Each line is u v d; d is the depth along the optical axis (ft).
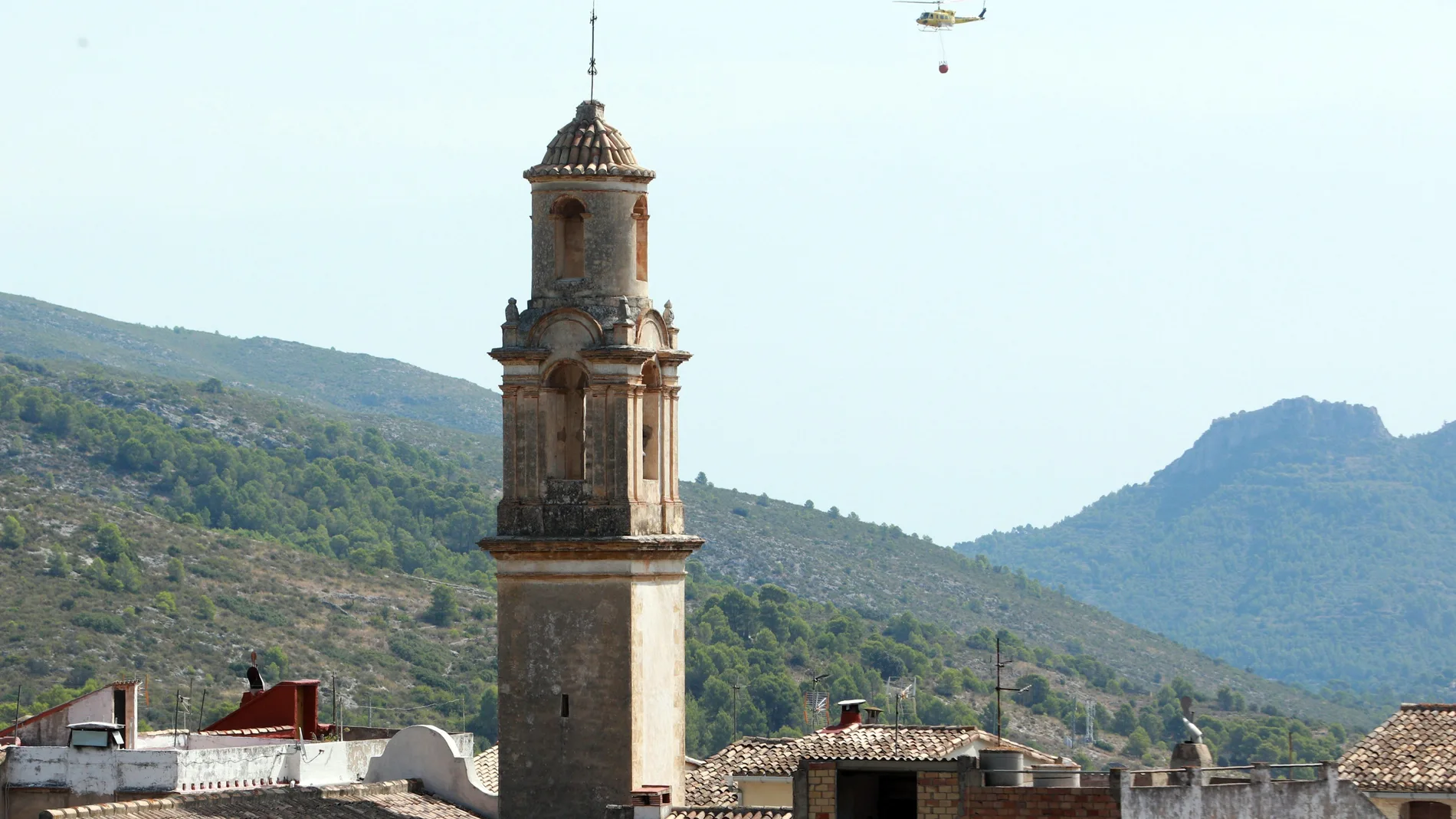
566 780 424.87
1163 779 391.24
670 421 437.99
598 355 426.10
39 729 490.90
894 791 408.46
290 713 534.37
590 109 441.27
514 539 426.92
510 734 427.33
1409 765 451.12
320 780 483.92
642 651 426.10
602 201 433.48
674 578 435.53
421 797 463.83
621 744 423.23
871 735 419.13
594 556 424.87
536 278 435.94
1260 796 387.34
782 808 420.77
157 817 399.44
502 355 430.20
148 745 513.04
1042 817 373.40
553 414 432.66
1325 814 390.83
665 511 435.12
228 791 435.94
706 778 476.95
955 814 388.98
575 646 426.10
